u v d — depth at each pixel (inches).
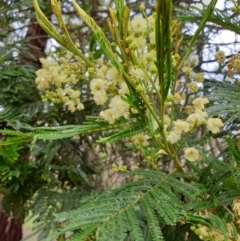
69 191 13.8
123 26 6.2
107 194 6.4
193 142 8.6
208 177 7.1
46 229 12.0
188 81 10.9
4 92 13.4
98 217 5.3
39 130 6.1
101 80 6.6
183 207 6.2
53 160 14.6
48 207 12.8
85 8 16.5
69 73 13.3
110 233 5.1
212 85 10.1
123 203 5.8
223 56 10.3
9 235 18.4
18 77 13.8
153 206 5.7
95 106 14.3
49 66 13.3
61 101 13.1
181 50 15.9
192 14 10.4
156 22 5.5
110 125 6.4
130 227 5.2
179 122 6.7
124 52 6.2
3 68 14.2
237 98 8.1
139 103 6.2
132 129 6.1
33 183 13.4
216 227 5.8
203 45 15.9
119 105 6.2
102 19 19.1
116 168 8.4
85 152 16.3
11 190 13.1
